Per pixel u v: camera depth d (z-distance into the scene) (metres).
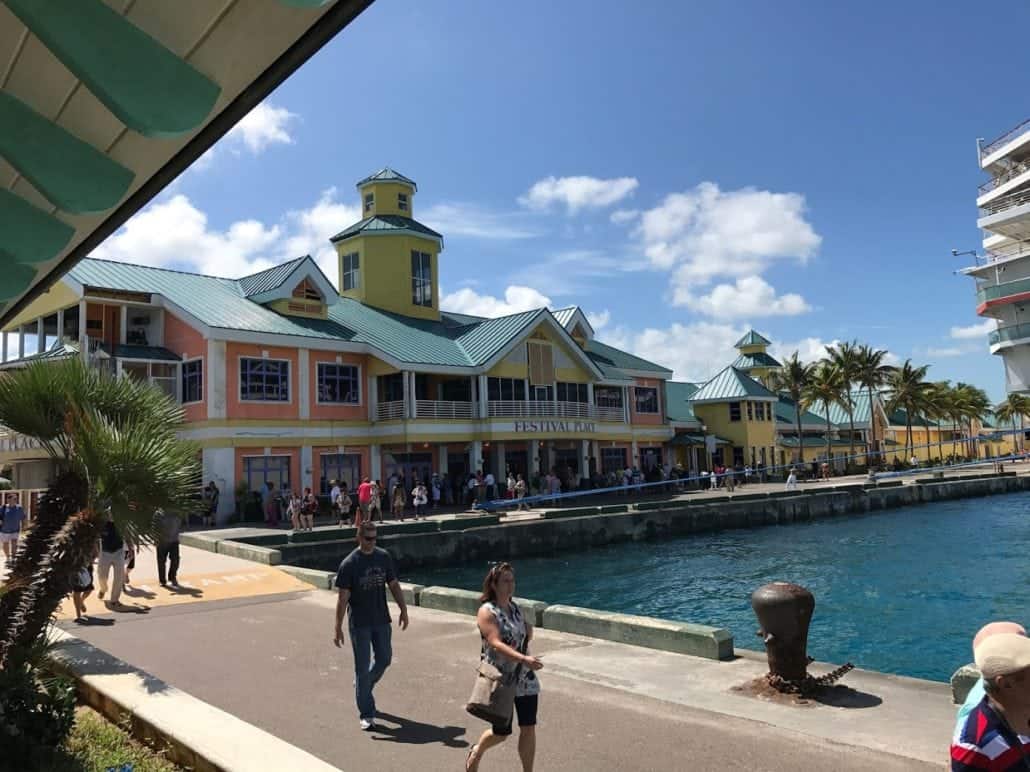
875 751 6.47
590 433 45.72
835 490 46.81
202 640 11.38
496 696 5.54
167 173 4.13
